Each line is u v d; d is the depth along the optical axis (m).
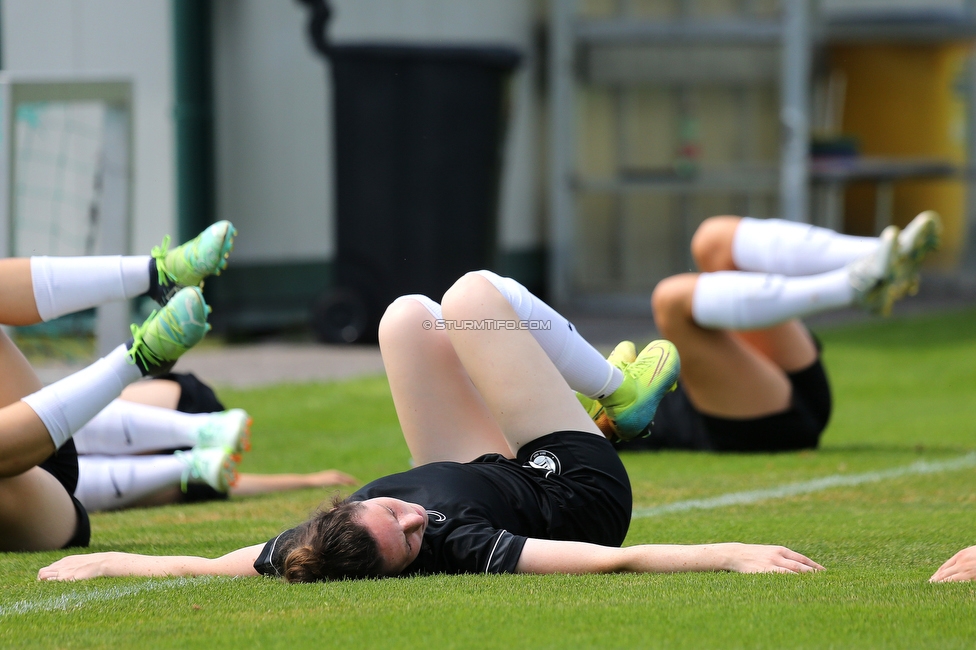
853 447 19.62
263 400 25.16
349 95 32.50
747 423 18.91
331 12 32.56
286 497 15.91
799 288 17.70
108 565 10.10
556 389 10.20
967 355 30.41
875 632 7.49
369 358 31.53
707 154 42.47
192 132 33.88
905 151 48.53
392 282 33.00
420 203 32.59
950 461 17.69
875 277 17.20
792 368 19.14
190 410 16.44
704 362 18.64
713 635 7.50
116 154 25.09
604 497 10.01
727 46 41.91
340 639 7.62
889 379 27.75
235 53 35.50
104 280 12.20
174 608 8.63
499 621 7.90
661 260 43.91
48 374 26.59
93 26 33.69
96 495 14.88
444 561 9.59
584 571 9.38
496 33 43.44
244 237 35.94
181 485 15.19
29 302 12.02
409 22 40.03
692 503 14.65
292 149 37.19
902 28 45.84
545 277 46.28
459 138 32.47
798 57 40.84
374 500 9.55
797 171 40.78
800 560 9.55
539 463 10.06
